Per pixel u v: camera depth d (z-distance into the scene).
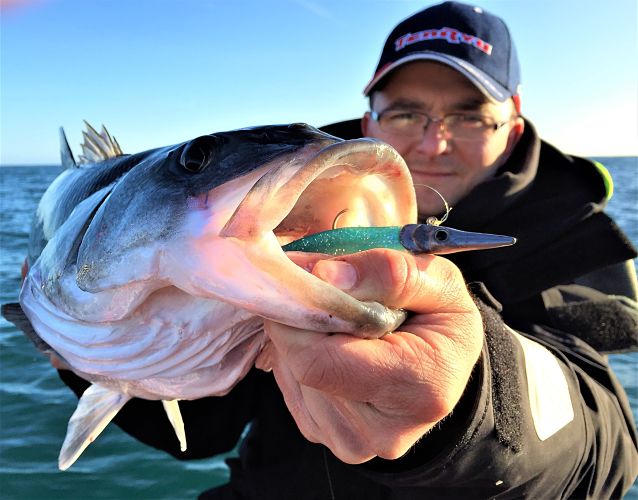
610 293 0.53
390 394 0.20
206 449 0.50
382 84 0.55
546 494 0.30
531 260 0.46
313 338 0.20
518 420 0.27
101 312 0.27
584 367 0.41
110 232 0.26
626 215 3.14
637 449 0.40
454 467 0.26
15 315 0.37
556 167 0.51
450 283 0.21
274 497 0.45
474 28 0.53
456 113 0.52
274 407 0.47
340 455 0.24
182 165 0.23
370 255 0.20
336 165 0.21
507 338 0.30
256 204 0.19
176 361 0.28
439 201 0.53
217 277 0.20
